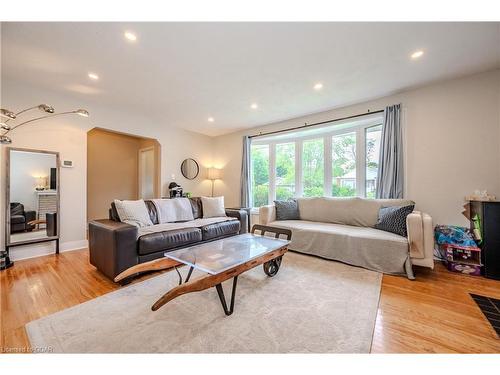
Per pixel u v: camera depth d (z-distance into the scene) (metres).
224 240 2.44
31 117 2.82
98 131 4.88
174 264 1.96
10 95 2.66
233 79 2.65
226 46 2.01
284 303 1.72
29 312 1.59
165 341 1.29
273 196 4.68
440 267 2.48
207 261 1.74
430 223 2.19
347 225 3.18
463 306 1.68
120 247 2.08
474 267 2.26
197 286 1.40
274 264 2.28
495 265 2.16
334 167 3.89
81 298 1.80
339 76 2.58
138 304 1.70
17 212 2.72
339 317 1.53
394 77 2.61
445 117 2.70
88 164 4.71
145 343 1.28
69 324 1.45
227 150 5.30
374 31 1.81
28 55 2.14
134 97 3.20
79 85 2.81
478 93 2.51
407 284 2.07
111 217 2.79
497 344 1.28
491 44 1.99
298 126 4.12
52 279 2.17
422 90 2.86
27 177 2.80
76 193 3.24
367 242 2.45
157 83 2.76
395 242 2.28
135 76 2.58
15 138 2.71
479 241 2.34
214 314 1.57
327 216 3.43
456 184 2.64
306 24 1.73
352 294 1.86
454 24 1.73
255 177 4.95
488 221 2.19
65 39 1.90
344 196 3.76
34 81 2.71
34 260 2.74
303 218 3.69
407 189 2.95
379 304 1.71
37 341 1.29
